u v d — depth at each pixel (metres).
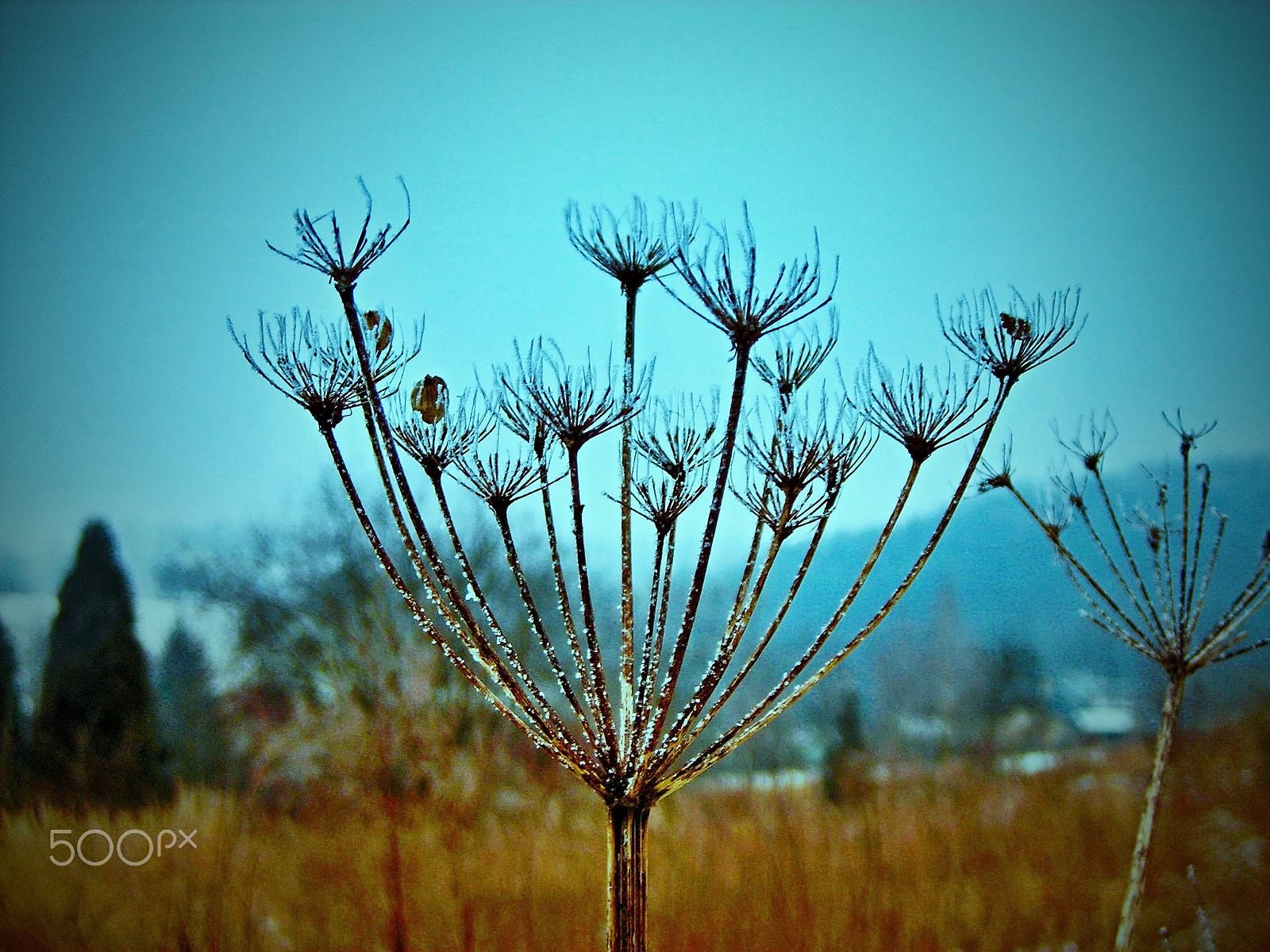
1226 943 8.54
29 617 16.89
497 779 12.30
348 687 14.80
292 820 11.15
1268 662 14.85
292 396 4.83
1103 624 7.28
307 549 18.48
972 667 25.41
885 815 11.77
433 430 4.84
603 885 8.93
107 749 13.98
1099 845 11.14
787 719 20.34
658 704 4.50
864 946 7.97
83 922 7.46
